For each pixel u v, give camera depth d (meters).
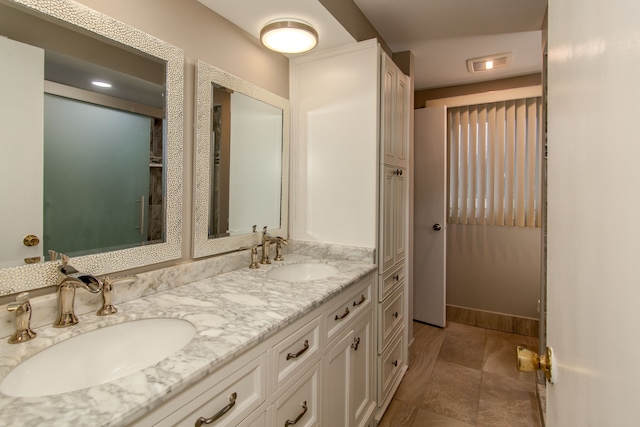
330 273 1.76
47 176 1.00
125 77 1.18
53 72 1.01
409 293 2.46
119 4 1.16
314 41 1.65
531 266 2.99
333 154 1.92
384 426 1.83
